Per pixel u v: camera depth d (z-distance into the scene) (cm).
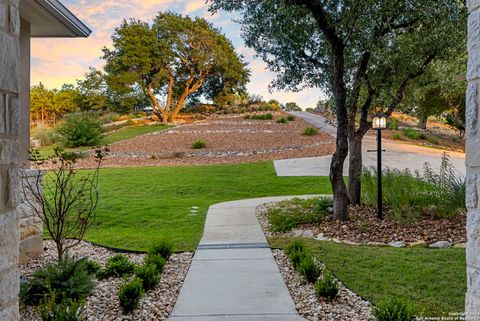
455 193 562
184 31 2305
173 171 1166
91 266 375
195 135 1880
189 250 466
